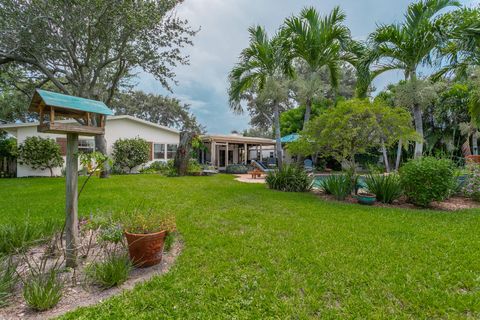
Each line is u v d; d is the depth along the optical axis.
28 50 10.29
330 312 2.04
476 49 6.77
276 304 2.14
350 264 2.83
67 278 2.61
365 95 8.55
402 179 6.24
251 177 13.76
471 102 9.46
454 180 6.50
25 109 17.56
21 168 12.67
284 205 5.89
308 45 8.45
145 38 11.20
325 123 6.77
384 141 6.73
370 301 2.18
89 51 10.92
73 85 12.14
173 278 2.58
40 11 9.55
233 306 2.12
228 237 3.72
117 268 2.53
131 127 16.16
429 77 8.52
